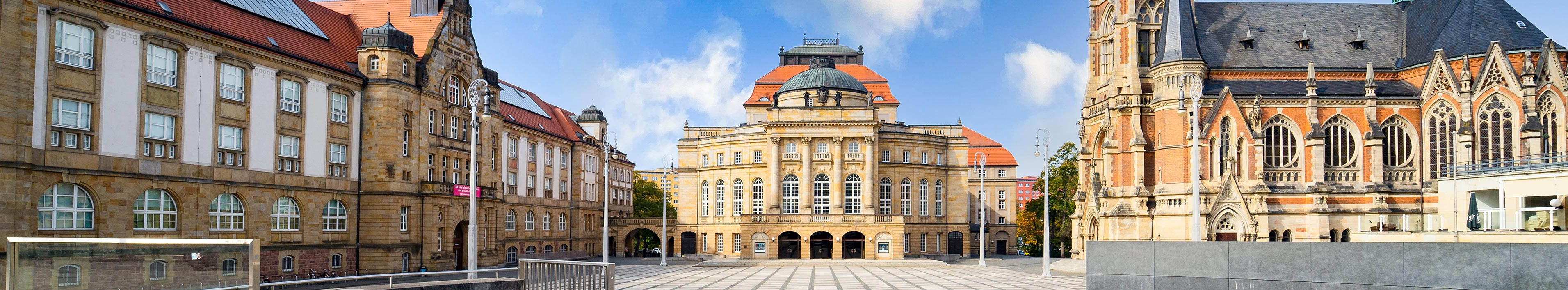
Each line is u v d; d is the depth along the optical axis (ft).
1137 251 108.17
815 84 360.89
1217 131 230.68
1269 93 241.76
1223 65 248.52
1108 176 254.06
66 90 144.15
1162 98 239.09
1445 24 244.22
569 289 108.37
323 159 195.83
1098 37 284.00
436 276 207.00
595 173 382.22
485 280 117.08
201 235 166.50
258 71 179.42
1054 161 379.35
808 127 344.28
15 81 135.95
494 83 268.21
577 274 107.34
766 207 345.31
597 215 382.01
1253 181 229.25
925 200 361.51
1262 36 257.96
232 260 83.46
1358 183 233.96
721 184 363.76
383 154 206.69
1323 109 237.45
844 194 342.85
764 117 396.57
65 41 144.97
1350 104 236.84
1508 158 218.79
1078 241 285.23
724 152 363.15
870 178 341.21
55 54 143.13
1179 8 242.78
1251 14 263.29
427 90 223.92
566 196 349.00
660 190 490.08
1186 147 232.32
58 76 143.23
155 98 158.81
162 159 159.74
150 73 158.51
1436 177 231.30
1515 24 236.84
